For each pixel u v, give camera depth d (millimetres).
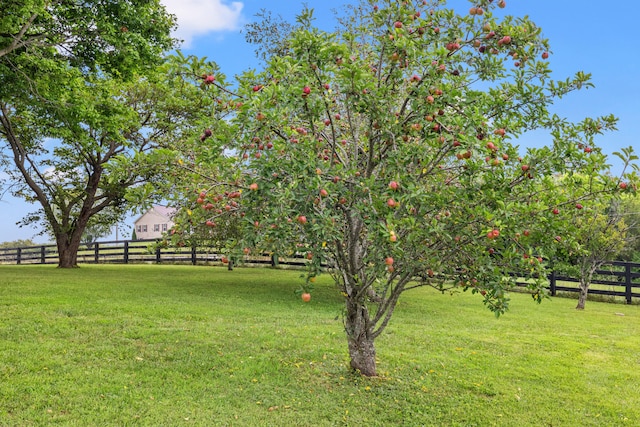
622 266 13031
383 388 4445
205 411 3754
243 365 4898
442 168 4141
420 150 3795
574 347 6391
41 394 3850
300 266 16984
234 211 4023
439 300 10523
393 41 3693
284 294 10289
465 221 3658
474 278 4004
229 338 5941
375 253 3668
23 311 6688
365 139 4754
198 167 4402
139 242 21641
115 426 3400
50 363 4562
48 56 11164
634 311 10875
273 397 4133
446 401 4227
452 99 3531
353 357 4828
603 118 4078
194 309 7707
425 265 3900
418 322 7758
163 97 14508
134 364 4742
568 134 4199
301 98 3686
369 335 4750
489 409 4086
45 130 13352
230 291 10289
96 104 12414
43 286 9266
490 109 4090
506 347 6242
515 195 4074
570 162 3930
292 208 3418
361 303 4559
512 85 4113
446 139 3688
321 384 4484
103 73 13047
